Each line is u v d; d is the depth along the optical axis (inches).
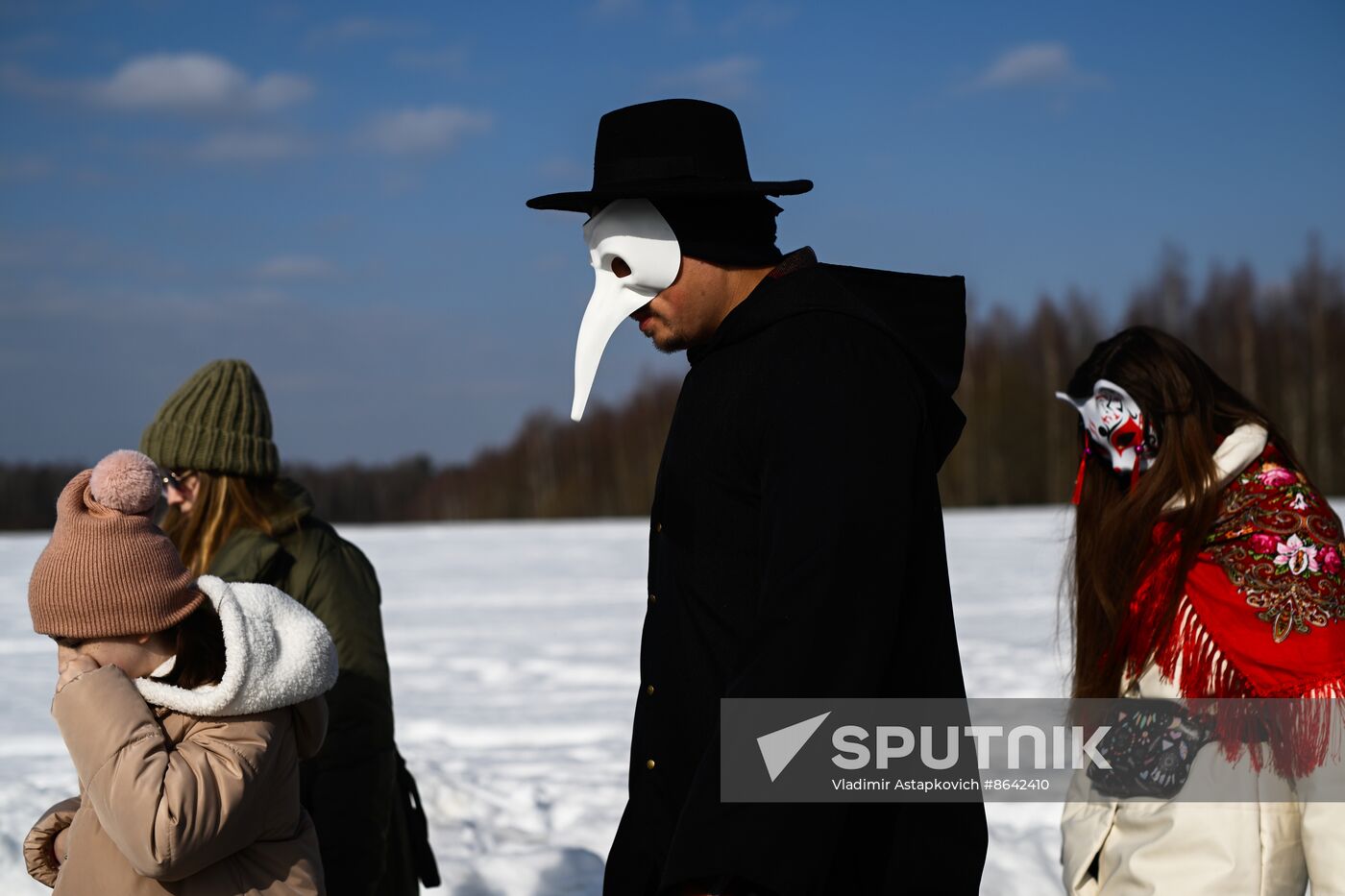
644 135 101.8
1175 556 131.7
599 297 104.1
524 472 3548.2
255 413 153.6
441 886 220.7
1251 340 2640.3
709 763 88.1
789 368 95.0
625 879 102.7
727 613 97.6
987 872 222.8
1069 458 2679.6
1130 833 131.0
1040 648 490.3
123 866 109.0
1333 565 126.3
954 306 106.3
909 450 92.6
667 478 102.8
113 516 109.3
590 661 497.7
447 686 442.0
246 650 109.1
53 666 505.0
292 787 115.6
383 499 3971.5
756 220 104.6
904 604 94.9
